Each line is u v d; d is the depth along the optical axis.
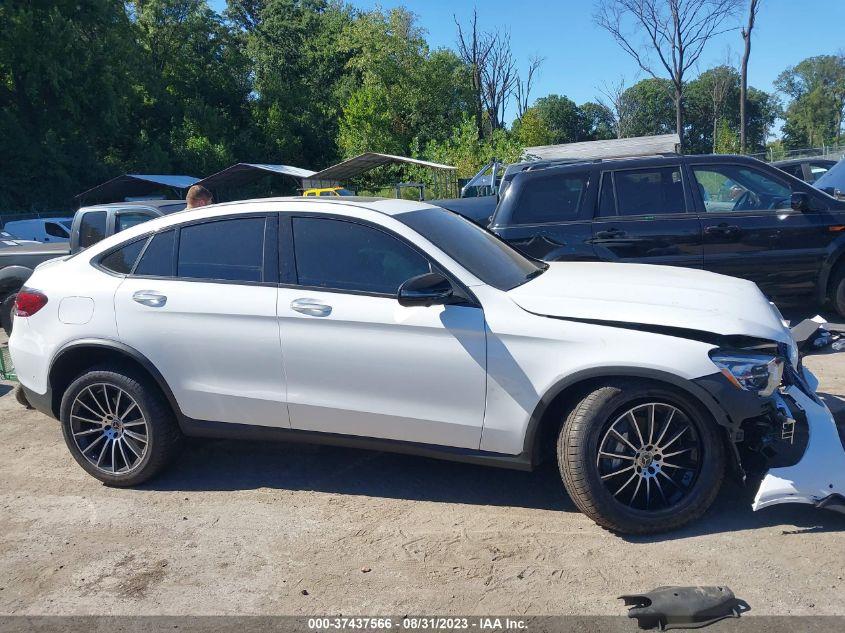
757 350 3.45
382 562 3.44
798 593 3.01
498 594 3.14
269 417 4.11
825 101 78.50
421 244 3.90
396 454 4.73
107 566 3.53
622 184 7.18
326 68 56.28
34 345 4.49
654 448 3.50
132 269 4.39
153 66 47.97
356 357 3.87
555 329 3.57
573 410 3.54
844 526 3.50
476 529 3.71
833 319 7.52
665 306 3.61
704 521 3.63
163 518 4.01
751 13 32.62
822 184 8.54
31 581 3.43
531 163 10.52
